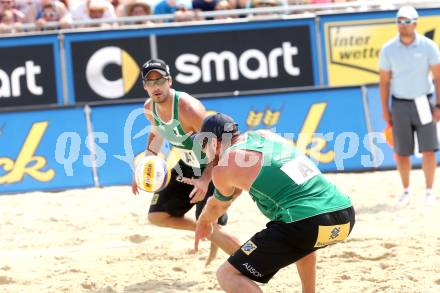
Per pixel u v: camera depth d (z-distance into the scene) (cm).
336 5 3481
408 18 2612
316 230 1376
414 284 1723
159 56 3400
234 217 2652
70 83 3372
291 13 3678
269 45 3444
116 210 2786
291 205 1388
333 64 3462
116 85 3391
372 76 3475
